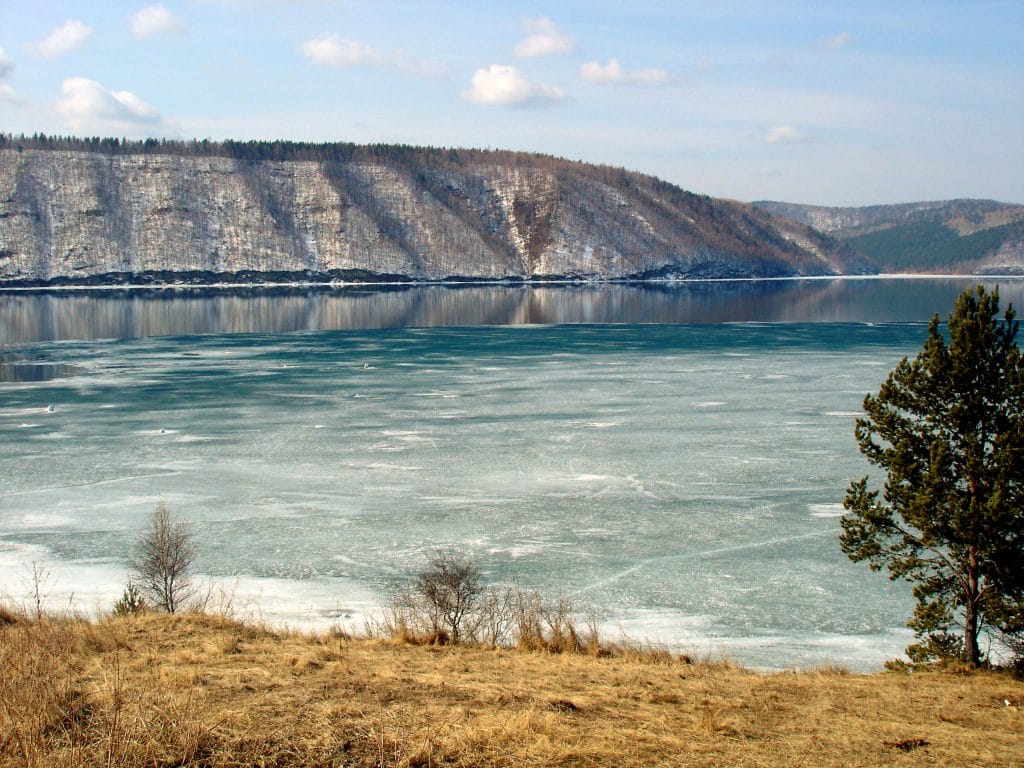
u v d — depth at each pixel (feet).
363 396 185.88
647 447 137.59
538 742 33.45
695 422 156.56
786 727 39.34
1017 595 56.90
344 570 87.81
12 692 33.94
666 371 222.69
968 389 59.06
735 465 126.52
